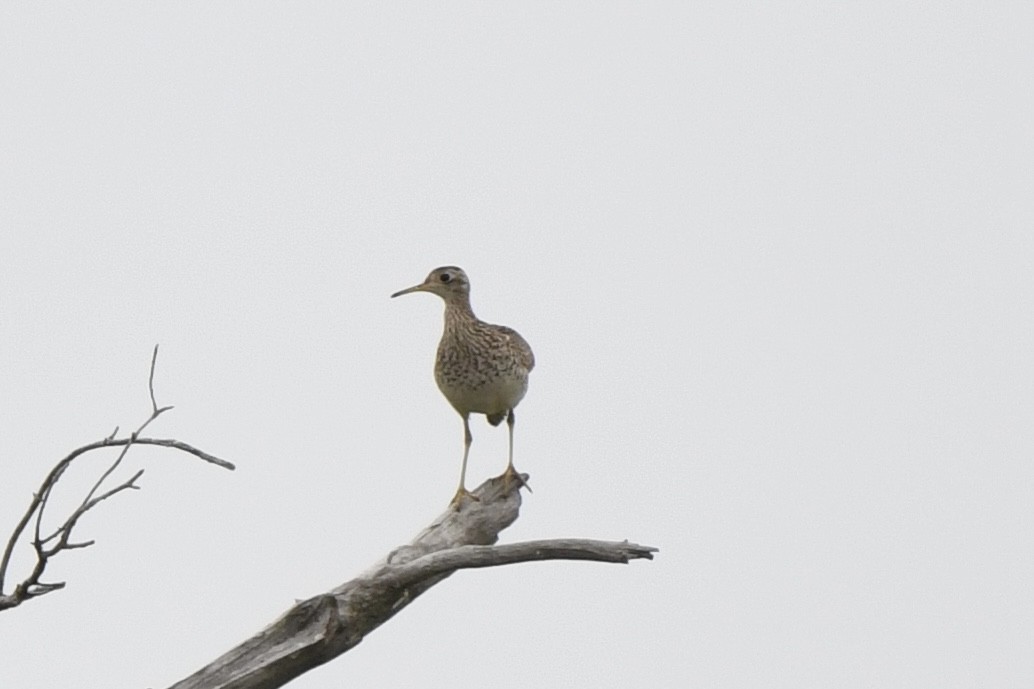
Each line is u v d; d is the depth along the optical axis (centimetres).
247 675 1236
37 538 1084
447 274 1633
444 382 1634
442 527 1498
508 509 1541
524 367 1647
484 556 1248
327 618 1248
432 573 1252
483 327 1620
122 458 1091
